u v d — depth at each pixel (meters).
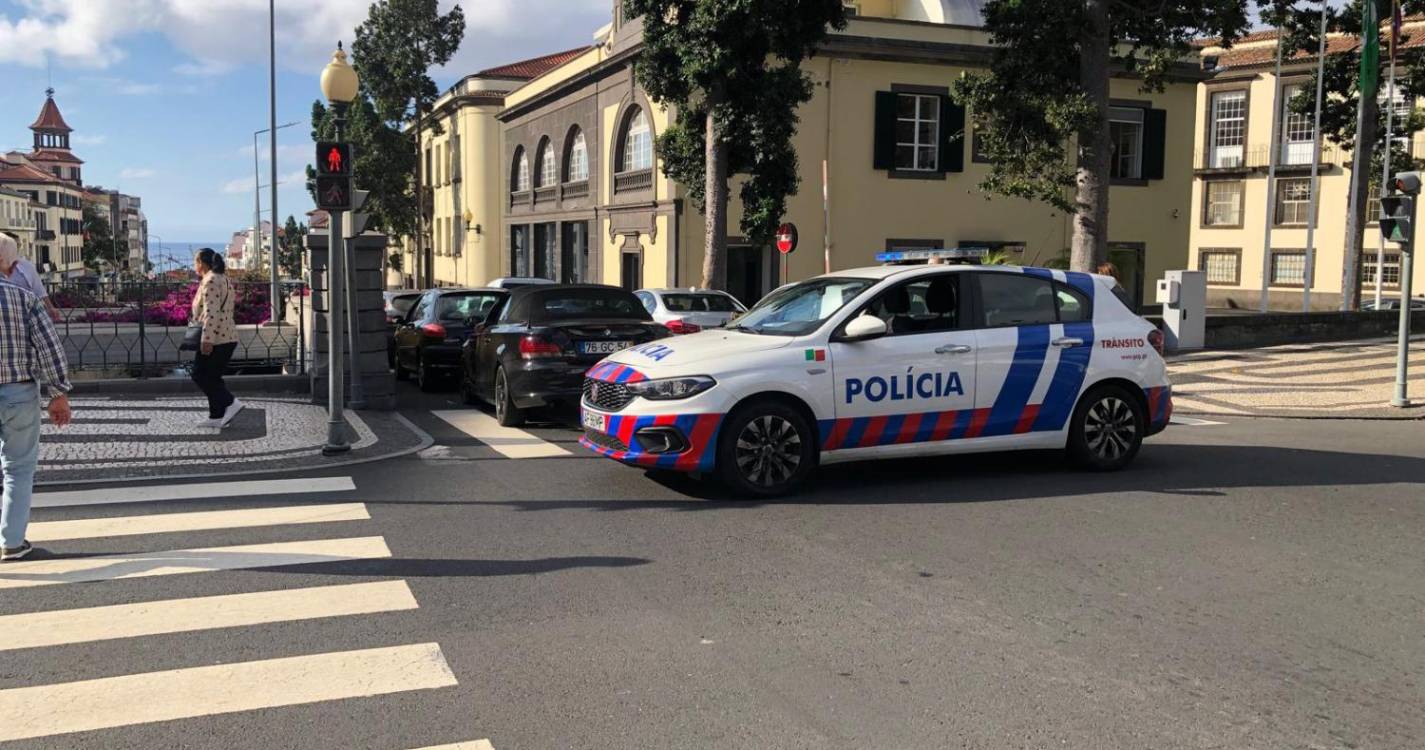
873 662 4.53
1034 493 7.85
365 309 12.91
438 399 14.28
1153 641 4.79
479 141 45.22
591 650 4.66
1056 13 16.88
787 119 18.36
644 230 27.59
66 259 108.94
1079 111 16.72
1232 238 44.12
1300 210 41.78
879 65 26.17
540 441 10.55
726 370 7.48
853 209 26.38
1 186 91.12
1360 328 22.53
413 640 4.77
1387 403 13.58
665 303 17.86
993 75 18.19
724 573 5.80
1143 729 3.89
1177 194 30.11
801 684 4.29
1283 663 4.53
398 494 7.90
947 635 4.85
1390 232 13.20
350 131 47.56
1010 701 4.13
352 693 4.19
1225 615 5.14
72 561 6.04
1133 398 8.74
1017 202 27.89
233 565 5.95
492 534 6.66
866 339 7.82
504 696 4.16
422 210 55.97
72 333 16.73
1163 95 29.59
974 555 6.18
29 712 4.00
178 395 13.65
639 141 28.64
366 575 5.77
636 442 7.53
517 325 11.49
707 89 18.28
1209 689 4.25
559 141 34.84
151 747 3.71
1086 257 17.66
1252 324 21.00
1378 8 25.12
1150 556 6.16
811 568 5.91
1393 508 7.41
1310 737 3.83
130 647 4.68
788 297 8.60
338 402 9.62
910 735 3.83
